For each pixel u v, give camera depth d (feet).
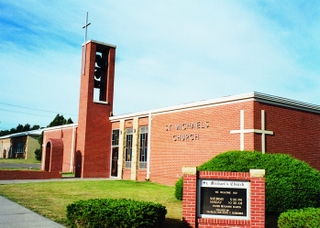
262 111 55.06
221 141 58.49
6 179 76.84
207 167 41.27
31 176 80.18
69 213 30.27
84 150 86.38
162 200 46.93
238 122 55.98
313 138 62.69
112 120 90.74
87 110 87.81
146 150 77.61
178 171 66.49
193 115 64.85
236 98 56.49
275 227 33.83
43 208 39.14
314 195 38.19
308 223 26.27
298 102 60.08
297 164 40.37
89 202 30.35
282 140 57.06
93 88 89.40
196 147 63.21
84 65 91.40
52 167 86.22
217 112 60.03
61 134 115.96
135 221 27.30
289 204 37.06
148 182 72.74
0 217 34.35
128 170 82.94
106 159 89.71
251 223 29.91
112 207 28.32
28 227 30.55
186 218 30.63
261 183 30.30
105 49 94.84
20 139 194.80
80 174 86.94
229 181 30.89
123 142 85.76
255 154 42.06
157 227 29.66
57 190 55.67
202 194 31.01
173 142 68.90
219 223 30.27
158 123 74.08
